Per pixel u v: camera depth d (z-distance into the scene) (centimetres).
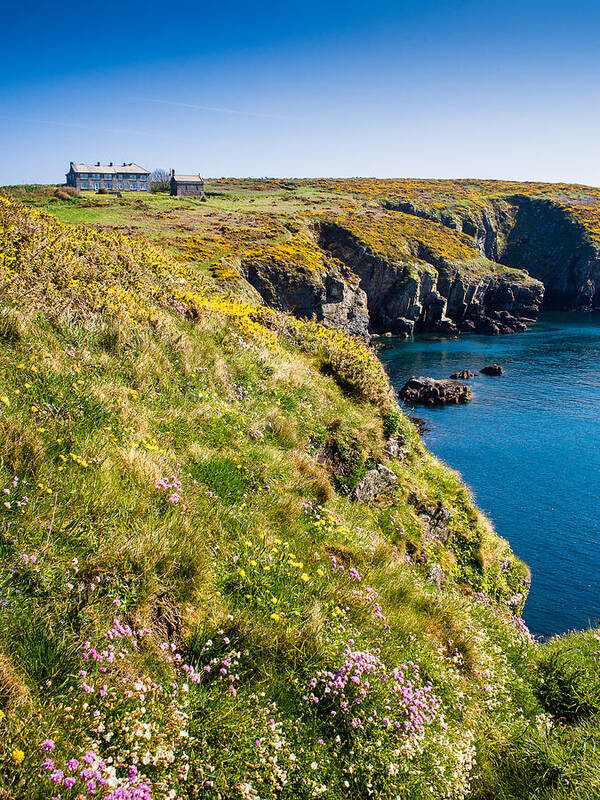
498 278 10731
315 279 6981
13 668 343
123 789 310
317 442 956
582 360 6844
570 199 15775
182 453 680
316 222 9581
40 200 8431
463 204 14025
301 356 1321
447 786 466
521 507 2888
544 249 13812
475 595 989
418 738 472
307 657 478
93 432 598
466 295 10012
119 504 518
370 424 1106
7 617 367
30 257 953
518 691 714
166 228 7369
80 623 397
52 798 279
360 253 9031
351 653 488
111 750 339
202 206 10406
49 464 518
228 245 6931
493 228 14050
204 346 1002
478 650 684
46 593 402
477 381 5812
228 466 690
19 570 401
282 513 679
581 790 518
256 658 459
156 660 413
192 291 1330
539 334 9075
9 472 488
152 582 459
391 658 538
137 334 870
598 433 4141
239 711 408
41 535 436
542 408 4809
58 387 632
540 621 1973
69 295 892
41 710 331
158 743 352
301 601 533
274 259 6788
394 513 973
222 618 475
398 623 601
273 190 15338
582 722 683
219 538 571
